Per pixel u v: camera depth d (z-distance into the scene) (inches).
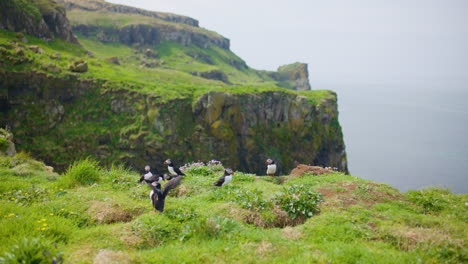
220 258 280.7
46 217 364.5
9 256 242.4
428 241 319.3
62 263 256.7
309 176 635.5
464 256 289.6
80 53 3998.5
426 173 5339.6
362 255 283.9
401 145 7317.9
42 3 4128.9
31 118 2546.8
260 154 3046.3
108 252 273.6
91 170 565.9
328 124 3346.5
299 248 303.3
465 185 4766.2
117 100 2859.3
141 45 7495.1
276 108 3193.9
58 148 2559.1
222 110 2942.9
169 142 2792.8
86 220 393.1
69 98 2783.0
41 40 3710.6
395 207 437.7
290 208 420.5
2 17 3385.8
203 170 682.2
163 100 2839.6
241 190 481.1
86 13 7790.4
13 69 2507.4
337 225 362.9
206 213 399.5
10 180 575.2
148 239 334.6
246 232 339.0
